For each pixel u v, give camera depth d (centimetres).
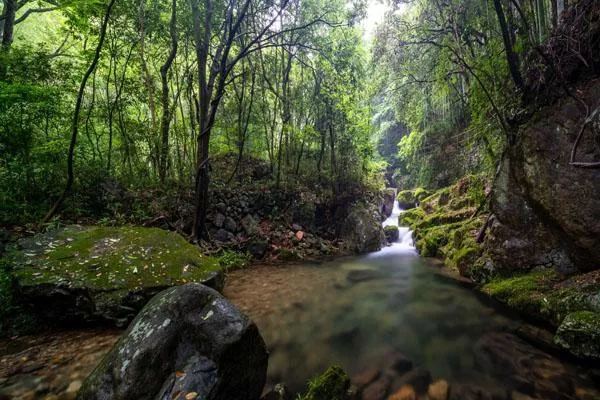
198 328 245
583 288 401
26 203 591
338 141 1230
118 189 755
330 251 1015
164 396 212
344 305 541
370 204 1238
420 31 920
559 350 356
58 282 397
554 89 490
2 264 425
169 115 871
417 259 917
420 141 1457
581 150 443
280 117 1182
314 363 354
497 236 590
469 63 698
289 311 509
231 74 1035
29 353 345
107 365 230
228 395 235
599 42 434
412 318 485
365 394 295
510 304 487
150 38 828
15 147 600
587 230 435
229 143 1165
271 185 1091
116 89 791
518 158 532
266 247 897
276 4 823
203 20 815
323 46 1009
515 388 301
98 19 736
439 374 330
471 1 759
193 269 503
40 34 1148
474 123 700
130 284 430
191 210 852
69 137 675
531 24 551
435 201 1230
